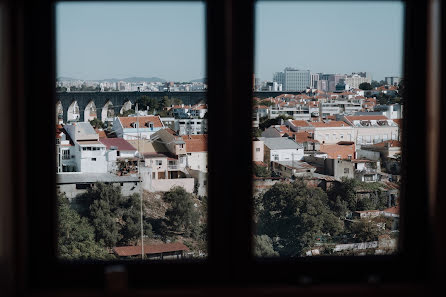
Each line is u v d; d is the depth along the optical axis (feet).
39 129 5.94
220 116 6.07
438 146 5.95
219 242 6.08
